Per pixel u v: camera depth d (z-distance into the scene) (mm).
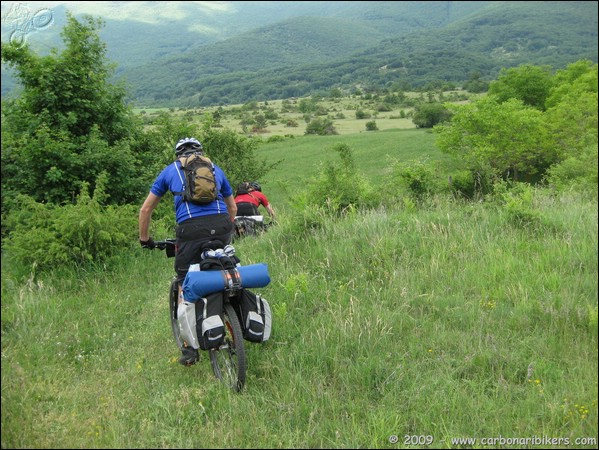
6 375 4363
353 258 6688
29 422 3840
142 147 13391
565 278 5031
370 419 3758
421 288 5766
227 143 16391
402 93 131500
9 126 10781
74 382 4691
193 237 4715
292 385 4293
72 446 3629
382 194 11680
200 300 4496
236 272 4488
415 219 7520
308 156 43594
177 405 4180
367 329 4965
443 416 3781
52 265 8016
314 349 4766
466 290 5551
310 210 8695
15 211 9281
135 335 5777
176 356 5199
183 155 5020
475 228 6906
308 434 3730
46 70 11031
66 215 8219
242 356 4309
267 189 26328
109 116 12266
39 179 10531
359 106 145000
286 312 5574
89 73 11523
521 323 4699
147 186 11625
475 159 13633
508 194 7891
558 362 4125
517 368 4164
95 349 5426
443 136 23125
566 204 6066
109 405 4215
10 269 7910
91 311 6520
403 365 4395
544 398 3756
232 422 3898
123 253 8648
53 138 10891
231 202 5191
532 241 6160
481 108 21016
